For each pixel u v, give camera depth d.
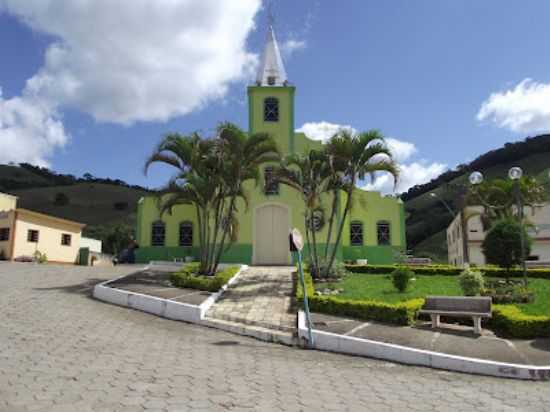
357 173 15.76
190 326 10.87
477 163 70.00
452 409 5.92
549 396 6.54
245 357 8.36
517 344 8.88
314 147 23.27
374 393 6.53
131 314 11.79
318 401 6.06
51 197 76.38
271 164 22.47
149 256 23.84
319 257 18.23
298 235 10.16
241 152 16.08
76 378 6.49
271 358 8.41
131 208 76.31
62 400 5.60
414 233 61.62
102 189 84.94
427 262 27.11
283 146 23.08
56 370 6.82
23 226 25.97
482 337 9.37
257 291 14.14
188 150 16.19
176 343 9.12
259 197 22.62
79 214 70.12
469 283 11.88
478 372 7.77
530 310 10.64
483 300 9.82
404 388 6.83
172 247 23.77
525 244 13.47
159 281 15.77
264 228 22.47
